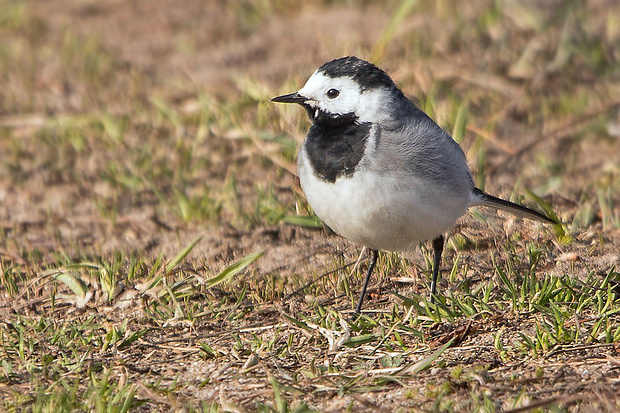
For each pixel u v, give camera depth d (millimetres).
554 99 16312
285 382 8219
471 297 9672
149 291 10211
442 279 10508
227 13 21812
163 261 11328
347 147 9055
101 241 12391
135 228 12766
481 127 15359
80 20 21984
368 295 10367
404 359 8586
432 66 16688
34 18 21844
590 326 8977
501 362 8398
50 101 17641
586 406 7383
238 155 14844
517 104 16031
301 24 20297
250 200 13391
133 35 20875
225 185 13594
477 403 7492
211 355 8898
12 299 10445
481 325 9172
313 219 11992
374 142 8969
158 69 18953
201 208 12867
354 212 9117
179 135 15820
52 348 9102
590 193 13344
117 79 18500
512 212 10711
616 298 9648
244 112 15891
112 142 15766
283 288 10562
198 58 19250
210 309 9992
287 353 8906
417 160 8938
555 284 9734
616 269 10469
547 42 17547
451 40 17766
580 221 12031
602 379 7863
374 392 7957
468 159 13281
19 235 12758
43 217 13375
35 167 15188
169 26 21328
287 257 11430
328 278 10766
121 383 8117
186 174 14539
